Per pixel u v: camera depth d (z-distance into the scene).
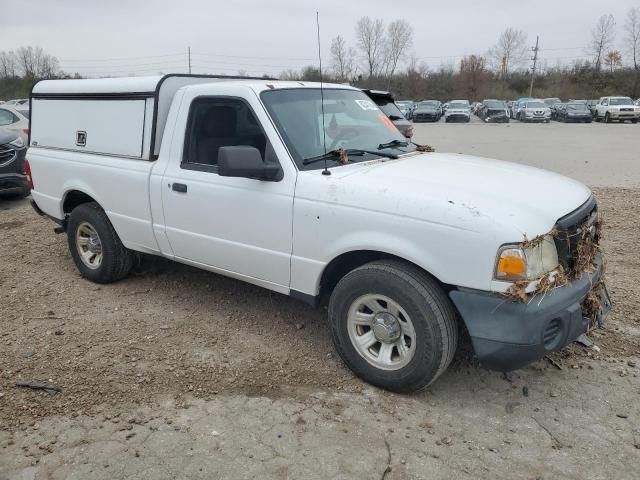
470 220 3.16
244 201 4.05
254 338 4.42
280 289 4.12
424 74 82.00
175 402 3.58
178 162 4.52
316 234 3.72
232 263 4.32
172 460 3.04
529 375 3.85
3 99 59.88
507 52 90.75
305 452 3.10
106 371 3.93
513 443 3.17
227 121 4.24
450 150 19.39
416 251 3.32
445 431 3.28
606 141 22.66
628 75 72.69
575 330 3.30
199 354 4.17
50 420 3.40
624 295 5.12
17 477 2.94
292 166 3.85
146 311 4.93
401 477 2.91
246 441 3.20
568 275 3.38
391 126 4.86
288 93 4.23
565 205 3.47
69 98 5.46
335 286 4.00
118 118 4.98
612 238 6.98
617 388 3.68
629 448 3.11
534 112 40.50
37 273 5.93
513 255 3.07
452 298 3.25
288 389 3.72
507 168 4.08
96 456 3.08
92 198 5.33
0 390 3.70
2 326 4.65
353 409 3.49
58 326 4.64
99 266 5.47
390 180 3.58
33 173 5.91
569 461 3.02
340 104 4.53
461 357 4.08
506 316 3.14
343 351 3.80
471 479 2.89
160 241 4.80
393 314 3.54
